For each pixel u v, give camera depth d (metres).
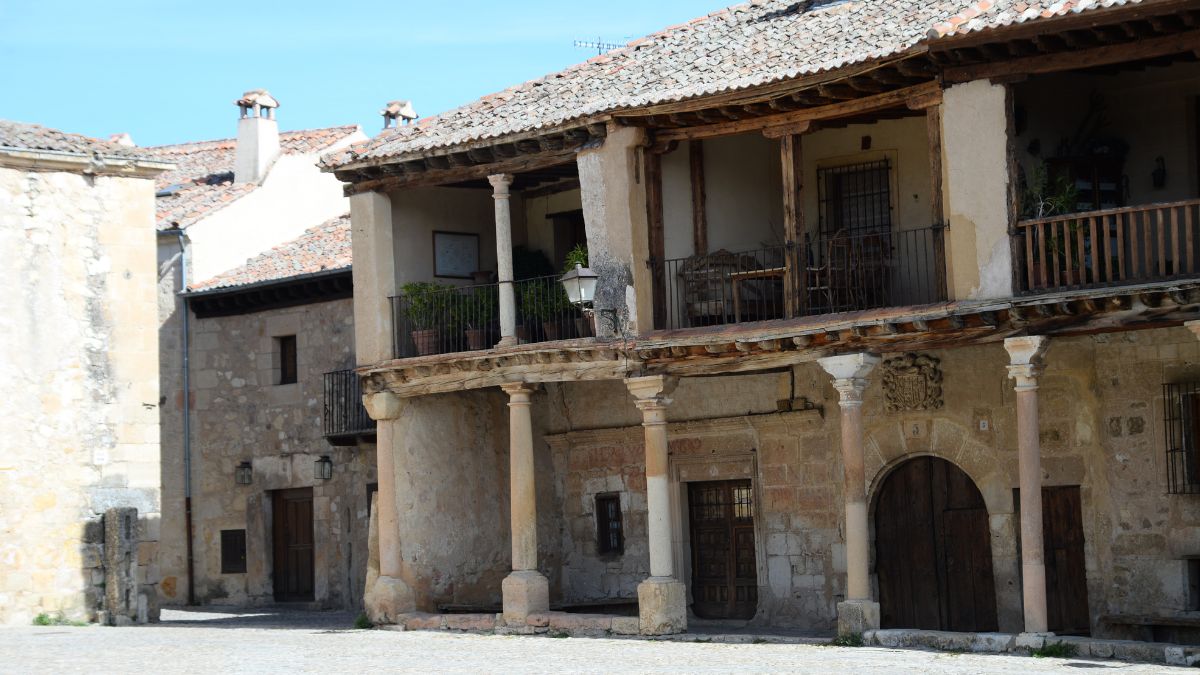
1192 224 18.02
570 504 24.81
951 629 20.88
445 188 24.28
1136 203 19.69
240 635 22.11
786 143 19.89
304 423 29.27
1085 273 17.98
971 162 18.03
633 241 20.81
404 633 21.98
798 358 19.61
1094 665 15.80
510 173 22.20
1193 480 18.70
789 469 22.31
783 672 15.80
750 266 21.36
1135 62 19.02
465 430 24.12
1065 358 19.73
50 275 24.83
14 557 24.16
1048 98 19.83
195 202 32.34
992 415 20.39
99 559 24.88
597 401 24.47
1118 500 19.28
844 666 16.14
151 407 25.66
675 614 20.31
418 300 23.20
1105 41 17.02
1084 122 20.00
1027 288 17.83
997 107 17.88
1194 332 16.84
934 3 20.48
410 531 23.19
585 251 23.78
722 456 22.98
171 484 30.80
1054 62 17.50
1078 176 19.73
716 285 21.19
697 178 21.50
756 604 22.67
